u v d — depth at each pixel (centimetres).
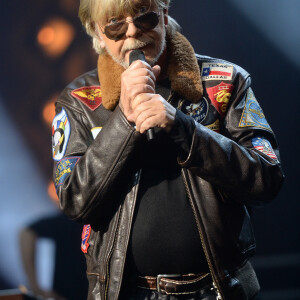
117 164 595
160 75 654
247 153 602
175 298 596
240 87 654
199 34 1738
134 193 607
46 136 1631
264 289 1816
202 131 588
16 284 1577
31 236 1354
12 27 1619
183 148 583
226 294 590
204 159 584
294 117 1825
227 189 595
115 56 632
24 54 1625
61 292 1323
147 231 597
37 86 1630
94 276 625
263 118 653
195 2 1722
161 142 615
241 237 612
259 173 597
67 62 1630
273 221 1877
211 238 592
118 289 595
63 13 1622
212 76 656
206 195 605
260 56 1770
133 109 580
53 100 1630
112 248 605
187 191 603
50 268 1339
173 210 601
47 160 1630
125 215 606
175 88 639
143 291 607
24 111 1628
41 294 1322
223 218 602
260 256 1862
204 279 602
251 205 618
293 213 1864
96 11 620
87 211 603
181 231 597
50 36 1620
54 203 1619
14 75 1623
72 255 1339
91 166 600
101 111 653
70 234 1351
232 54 1753
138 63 588
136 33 611
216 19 1736
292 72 1789
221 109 641
